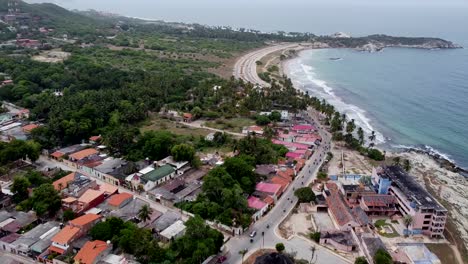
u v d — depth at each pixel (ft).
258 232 554.87
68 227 510.17
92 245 475.31
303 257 503.20
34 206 558.56
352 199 653.30
